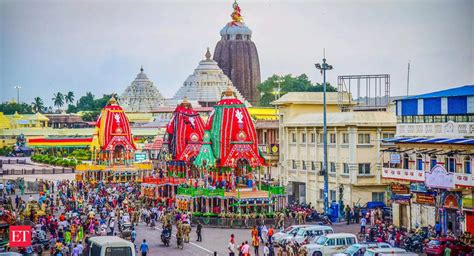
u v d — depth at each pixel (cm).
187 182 10131
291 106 11450
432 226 7525
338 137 10144
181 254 6950
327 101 11644
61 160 18662
